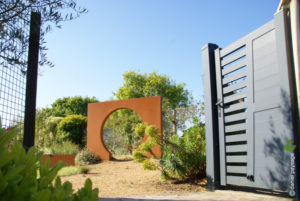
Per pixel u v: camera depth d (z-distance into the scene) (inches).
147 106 395.5
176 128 328.5
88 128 441.1
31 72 110.0
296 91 113.4
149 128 190.7
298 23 110.8
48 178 32.5
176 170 186.9
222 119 157.6
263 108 128.6
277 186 119.3
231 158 149.3
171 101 810.2
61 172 263.9
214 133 160.9
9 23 97.7
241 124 143.6
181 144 202.5
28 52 108.6
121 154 503.2
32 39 107.2
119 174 259.0
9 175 25.7
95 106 442.0
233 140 148.8
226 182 151.8
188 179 194.4
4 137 29.4
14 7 92.5
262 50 131.5
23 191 27.1
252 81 136.7
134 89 828.0
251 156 135.2
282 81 117.9
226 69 157.4
